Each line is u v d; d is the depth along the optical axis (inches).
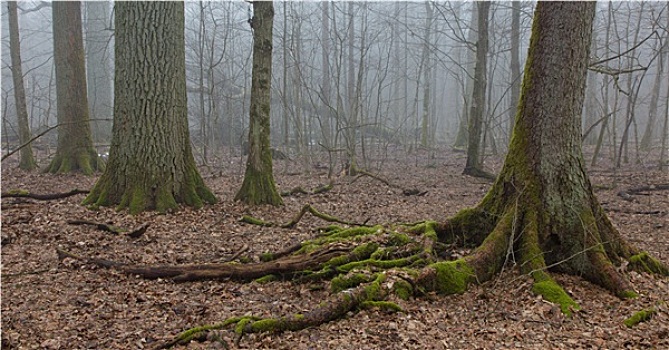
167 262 263.4
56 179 535.2
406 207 444.1
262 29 395.5
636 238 327.6
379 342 177.5
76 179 540.1
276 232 330.0
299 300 219.0
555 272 241.1
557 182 244.4
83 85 589.9
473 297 219.5
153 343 176.2
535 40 245.9
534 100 246.7
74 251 273.4
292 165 757.9
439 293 219.8
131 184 370.0
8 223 314.7
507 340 180.1
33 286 225.5
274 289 231.6
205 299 219.6
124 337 181.5
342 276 222.4
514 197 249.8
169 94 377.1
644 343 176.2
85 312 202.4
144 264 256.2
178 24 381.1
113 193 374.0
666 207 426.9
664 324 192.5
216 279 240.2
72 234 300.4
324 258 243.4
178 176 385.4
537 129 245.9
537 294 216.2
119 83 372.2
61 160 587.2
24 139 597.3
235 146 992.2
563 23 237.0
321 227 337.4
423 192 511.2
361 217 396.8
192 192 389.7
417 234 269.1
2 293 215.8
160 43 371.6
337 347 173.5
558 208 242.7
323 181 594.6
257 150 408.8
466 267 228.2
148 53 368.2
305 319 187.9
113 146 378.0
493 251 237.1
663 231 346.0
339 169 705.0
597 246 235.1
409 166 765.3
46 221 324.8
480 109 633.6
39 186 490.3
